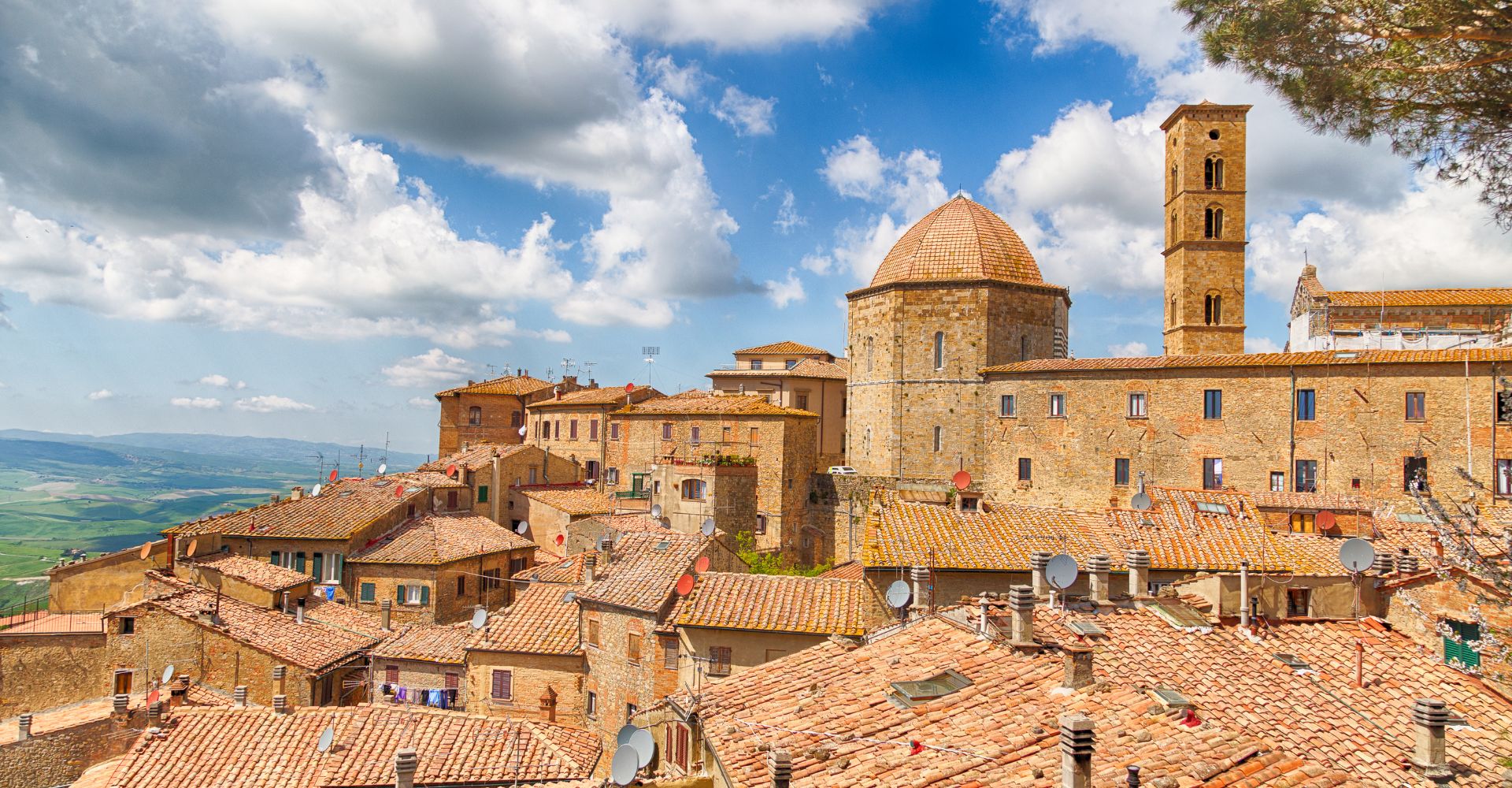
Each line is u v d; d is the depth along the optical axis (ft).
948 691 75.66
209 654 159.33
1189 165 278.87
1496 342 215.31
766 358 378.12
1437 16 59.41
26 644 162.09
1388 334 227.20
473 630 164.76
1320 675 83.41
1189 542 117.39
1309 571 102.27
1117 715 67.97
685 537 181.68
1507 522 114.93
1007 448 235.81
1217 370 208.44
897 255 276.00
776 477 268.82
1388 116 65.10
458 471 270.67
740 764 67.56
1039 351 257.55
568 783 103.40
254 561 200.85
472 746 119.96
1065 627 87.76
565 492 283.59
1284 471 199.82
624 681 145.38
